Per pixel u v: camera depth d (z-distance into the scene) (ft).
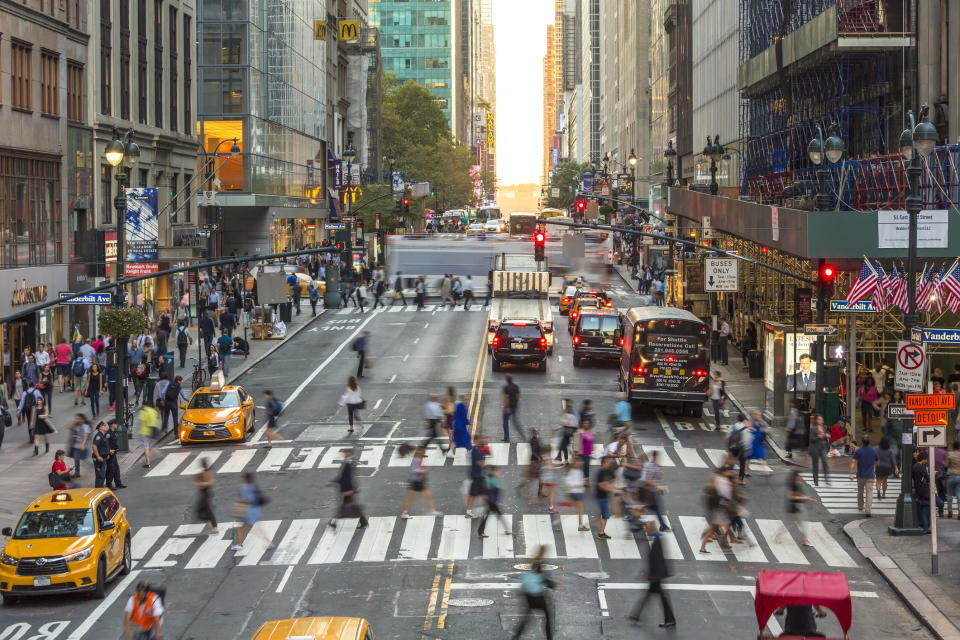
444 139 580.71
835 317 131.85
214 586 71.72
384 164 504.84
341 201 365.40
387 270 275.59
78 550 68.85
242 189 281.33
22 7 154.10
